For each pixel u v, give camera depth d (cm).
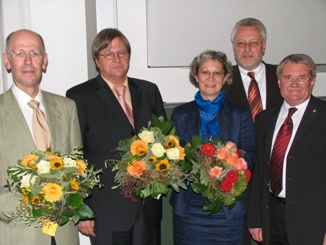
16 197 187
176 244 241
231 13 322
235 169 204
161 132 211
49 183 172
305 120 216
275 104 267
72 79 292
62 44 288
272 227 231
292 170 216
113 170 212
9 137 189
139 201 231
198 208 230
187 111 240
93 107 230
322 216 215
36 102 198
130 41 314
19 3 277
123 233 231
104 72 232
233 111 233
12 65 193
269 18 330
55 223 183
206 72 228
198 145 213
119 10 309
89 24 287
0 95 198
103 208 228
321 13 336
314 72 220
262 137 235
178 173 203
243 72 275
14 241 188
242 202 230
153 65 315
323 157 214
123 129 228
